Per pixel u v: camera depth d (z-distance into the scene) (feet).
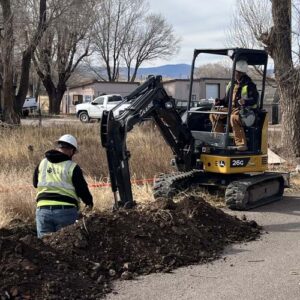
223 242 24.47
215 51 34.40
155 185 34.17
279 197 36.40
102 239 20.95
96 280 18.84
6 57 79.10
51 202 22.21
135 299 17.76
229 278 19.94
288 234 26.68
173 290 18.61
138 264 20.53
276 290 18.76
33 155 47.37
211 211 26.13
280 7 49.24
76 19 93.56
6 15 76.18
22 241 18.84
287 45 49.93
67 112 201.36
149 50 227.20
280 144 54.24
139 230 22.07
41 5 82.74
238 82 33.83
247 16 74.49
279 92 52.42
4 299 16.44
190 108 35.78
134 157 45.06
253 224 27.35
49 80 165.78
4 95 80.59
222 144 33.35
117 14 219.20
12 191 31.81
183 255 21.74
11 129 63.72
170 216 23.50
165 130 32.96
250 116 33.83
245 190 32.07
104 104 126.31
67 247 19.95
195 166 34.35
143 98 29.78
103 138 27.12
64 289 17.47
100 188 34.96
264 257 22.65
